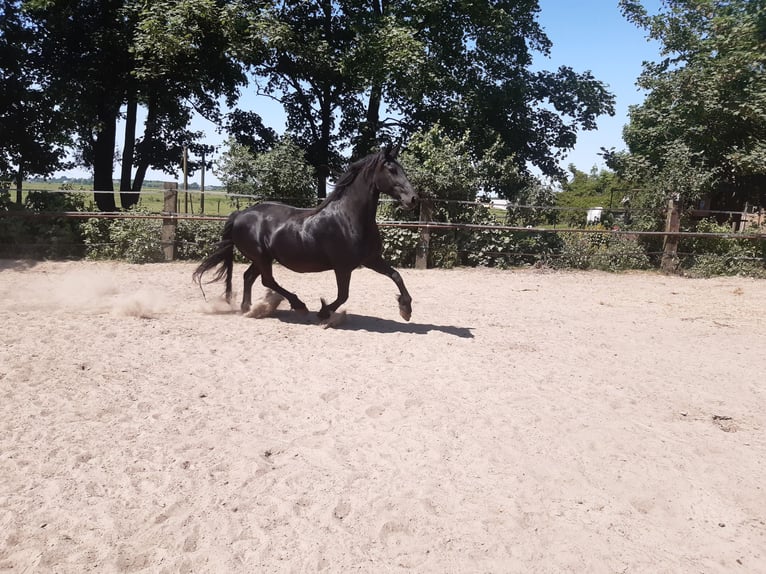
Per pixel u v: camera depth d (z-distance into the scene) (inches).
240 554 114.3
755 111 604.4
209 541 117.6
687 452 167.6
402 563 113.8
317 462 151.3
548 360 254.7
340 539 119.9
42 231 514.3
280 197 566.3
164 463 147.0
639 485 147.8
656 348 288.0
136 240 507.2
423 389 207.2
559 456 161.3
